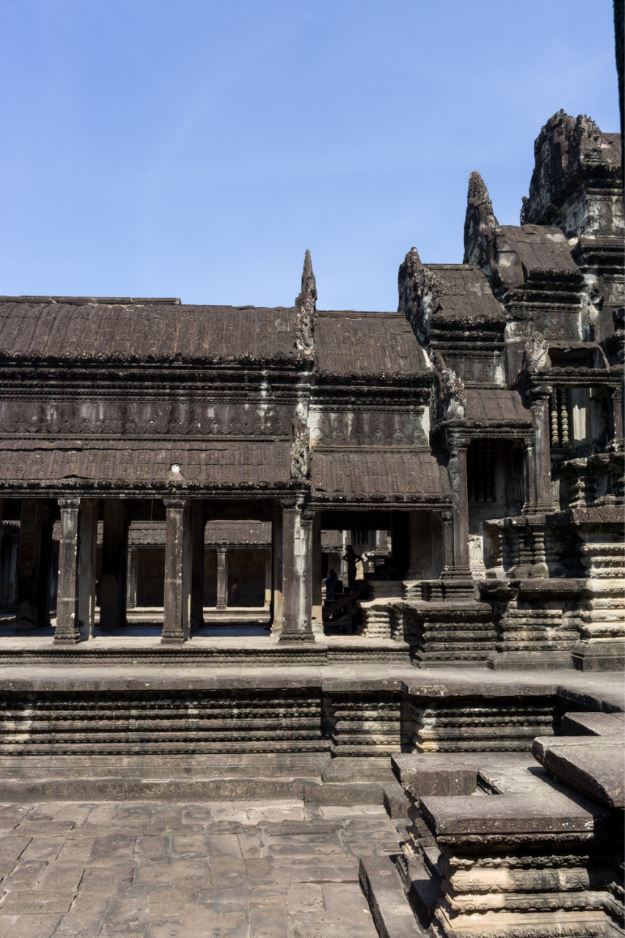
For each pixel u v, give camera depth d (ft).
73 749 42.65
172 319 62.90
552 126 72.08
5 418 57.47
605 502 54.24
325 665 51.75
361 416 60.59
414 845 26.81
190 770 42.22
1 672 47.57
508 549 58.49
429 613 48.67
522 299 63.98
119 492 53.26
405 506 55.77
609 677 41.50
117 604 66.49
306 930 24.93
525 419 58.08
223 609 109.09
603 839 19.01
